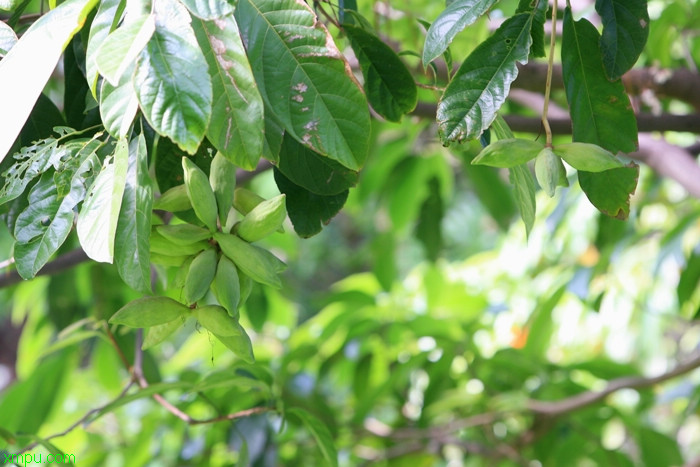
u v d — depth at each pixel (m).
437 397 2.79
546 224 2.93
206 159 1.56
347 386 3.26
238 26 1.43
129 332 2.27
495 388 2.97
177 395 2.84
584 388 2.90
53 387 2.70
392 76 1.63
